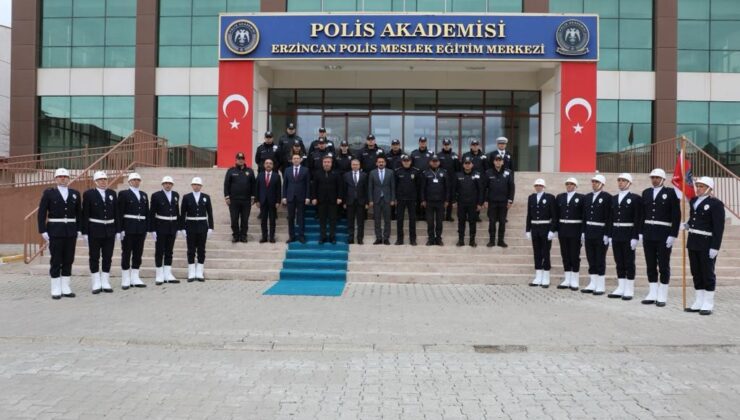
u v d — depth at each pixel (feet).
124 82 81.00
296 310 31.14
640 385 19.51
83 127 81.46
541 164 76.69
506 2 77.97
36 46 81.61
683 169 33.86
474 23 63.77
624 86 78.59
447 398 18.15
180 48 80.79
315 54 64.34
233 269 42.83
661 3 77.97
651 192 34.58
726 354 23.77
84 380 19.61
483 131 77.71
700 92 78.54
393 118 78.07
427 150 48.85
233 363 21.91
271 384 19.42
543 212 40.24
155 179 57.11
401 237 46.06
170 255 40.70
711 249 31.12
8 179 63.46
